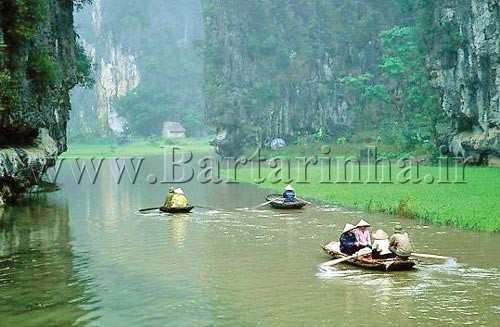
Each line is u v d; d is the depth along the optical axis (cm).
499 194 2452
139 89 13300
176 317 995
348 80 7162
